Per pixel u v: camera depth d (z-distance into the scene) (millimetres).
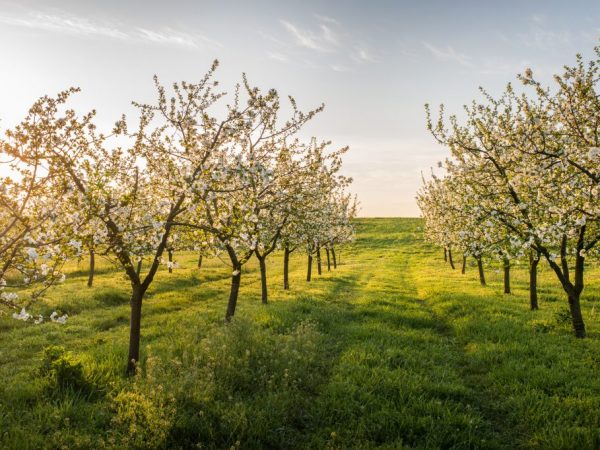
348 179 20078
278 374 9672
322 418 8297
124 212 9836
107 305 21547
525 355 11711
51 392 8930
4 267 7359
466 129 15867
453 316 17656
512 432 8008
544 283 27625
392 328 15469
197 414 7793
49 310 18484
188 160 12422
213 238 12070
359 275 37469
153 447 6855
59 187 8859
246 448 7172
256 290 27375
